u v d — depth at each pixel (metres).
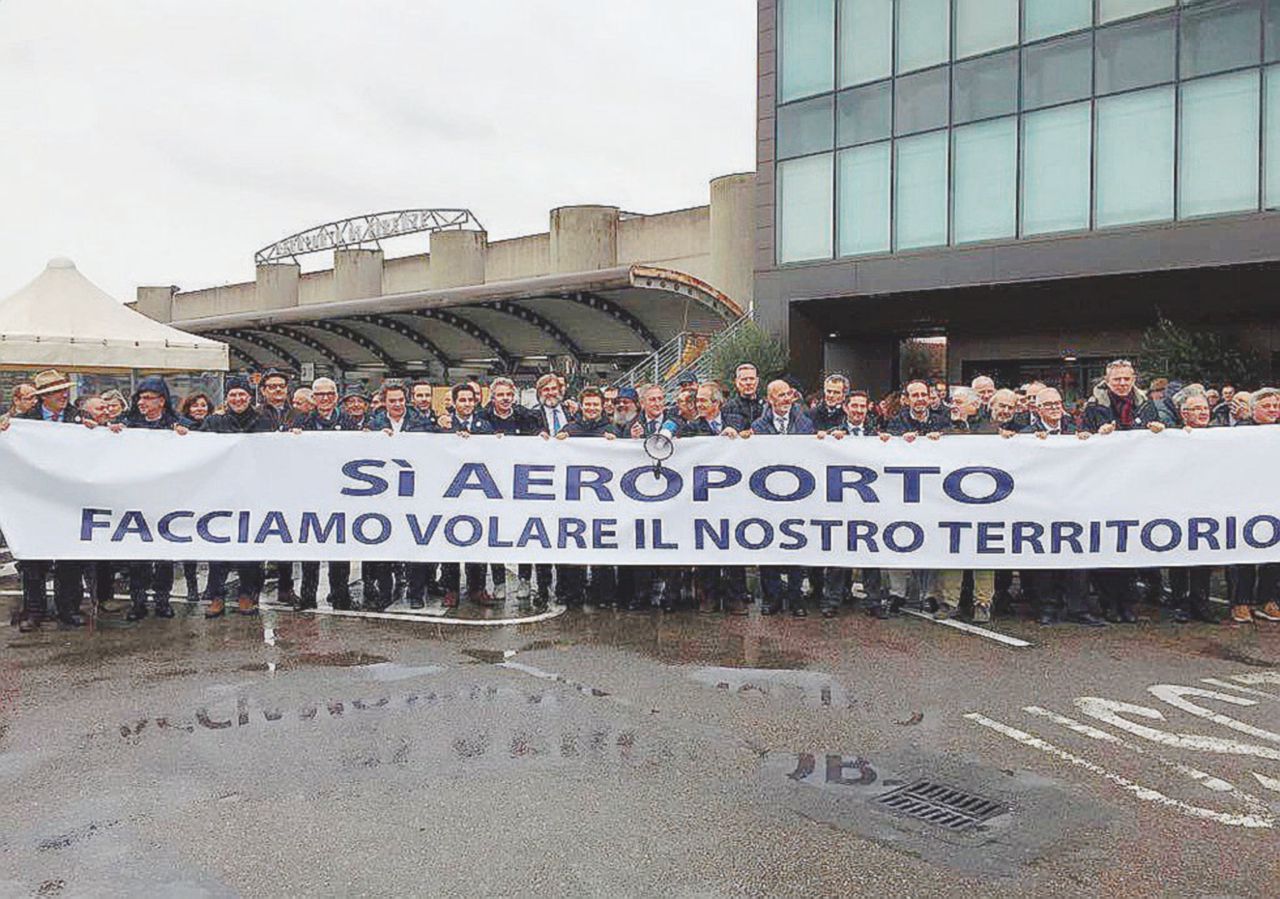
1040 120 20.12
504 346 30.03
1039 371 24.22
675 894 3.91
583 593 8.95
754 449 8.38
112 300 15.43
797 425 8.54
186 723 5.79
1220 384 18.27
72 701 6.18
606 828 4.46
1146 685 6.52
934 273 21.36
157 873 4.06
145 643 7.58
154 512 8.25
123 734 5.61
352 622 8.27
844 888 3.96
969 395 8.89
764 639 7.69
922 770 5.13
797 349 23.95
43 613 8.13
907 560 8.26
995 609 8.77
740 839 4.36
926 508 8.22
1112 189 19.33
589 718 5.90
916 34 21.67
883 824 4.52
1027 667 6.92
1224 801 4.76
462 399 8.80
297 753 5.34
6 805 4.70
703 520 8.43
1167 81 18.62
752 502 8.38
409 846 4.29
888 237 22.22
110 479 8.17
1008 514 8.14
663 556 8.46
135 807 4.67
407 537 8.51
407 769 5.12
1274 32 17.50
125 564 9.60
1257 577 8.53
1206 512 8.06
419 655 7.24
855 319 24.27
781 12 23.67
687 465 8.43
